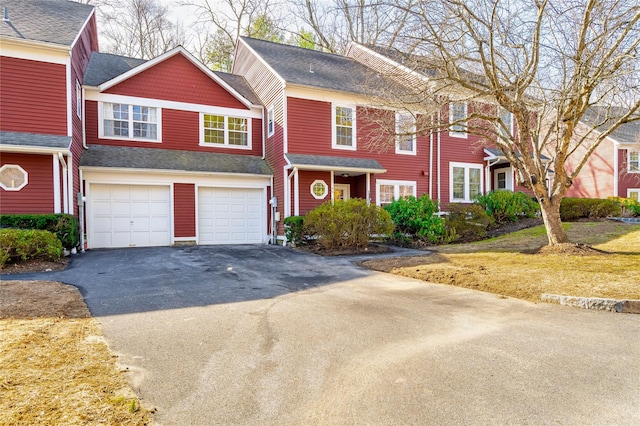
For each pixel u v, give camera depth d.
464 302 5.50
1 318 4.40
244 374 3.15
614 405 2.64
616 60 6.79
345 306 5.29
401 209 13.40
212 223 14.10
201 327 4.34
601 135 8.23
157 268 8.37
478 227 13.40
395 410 2.59
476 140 17.20
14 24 10.69
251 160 15.30
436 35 7.62
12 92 10.10
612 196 19.61
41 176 10.24
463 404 2.67
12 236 7.89
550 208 9.25
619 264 7.11
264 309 5.12
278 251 11.78
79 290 6.09
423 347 3.75
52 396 2.64
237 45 18.88
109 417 2.42
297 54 17.38
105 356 3.44
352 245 11.71
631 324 4.43
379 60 16.61
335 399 2.75
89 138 12.95
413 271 7.62
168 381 3.00
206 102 14.93
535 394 2.80
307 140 14.14
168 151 14.07
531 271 6.91
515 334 4.11
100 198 12.40
